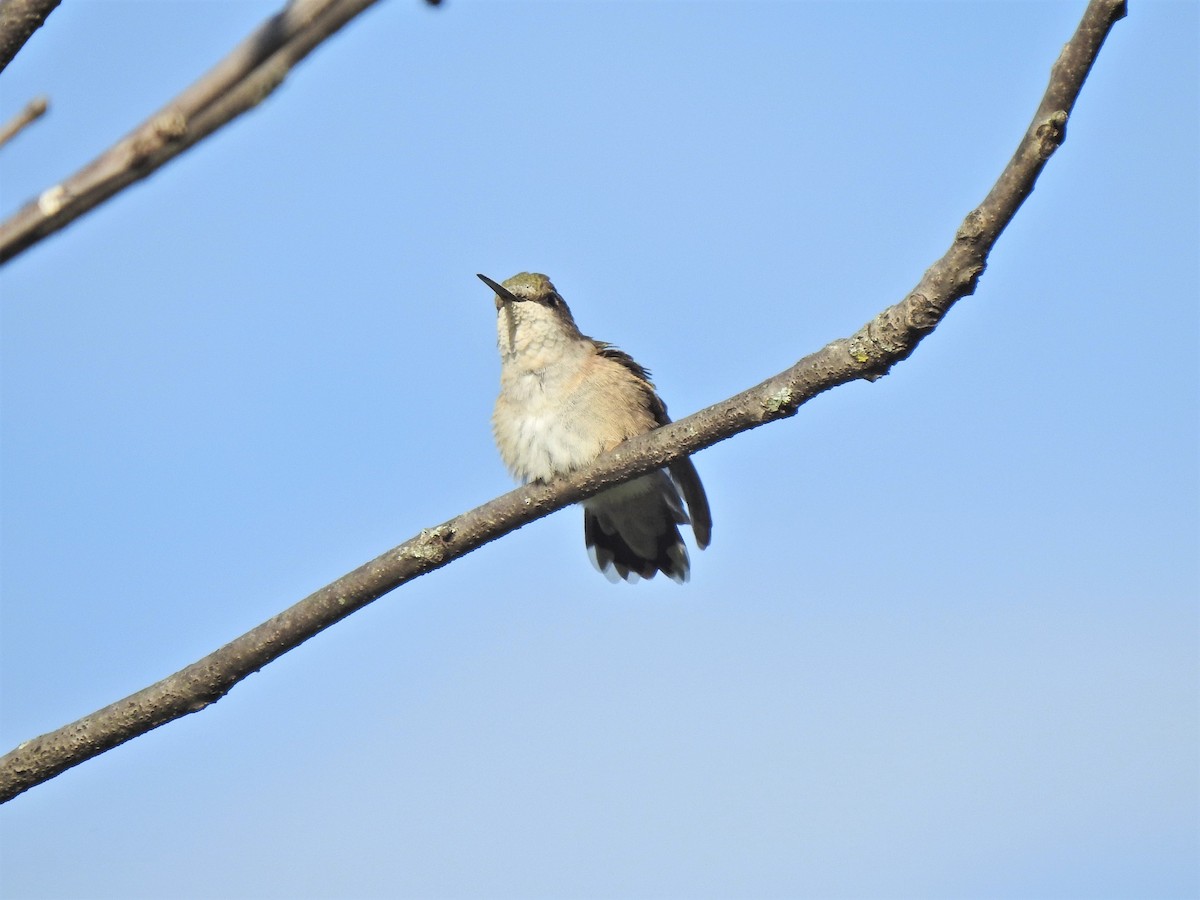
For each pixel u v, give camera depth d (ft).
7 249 11.11
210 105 11.13
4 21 15.69
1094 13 20.25
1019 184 22.07
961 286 23.52
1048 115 21.43
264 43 11.08
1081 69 20.85
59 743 26.63
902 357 24.95
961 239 23.13
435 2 11.68
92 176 11.14
